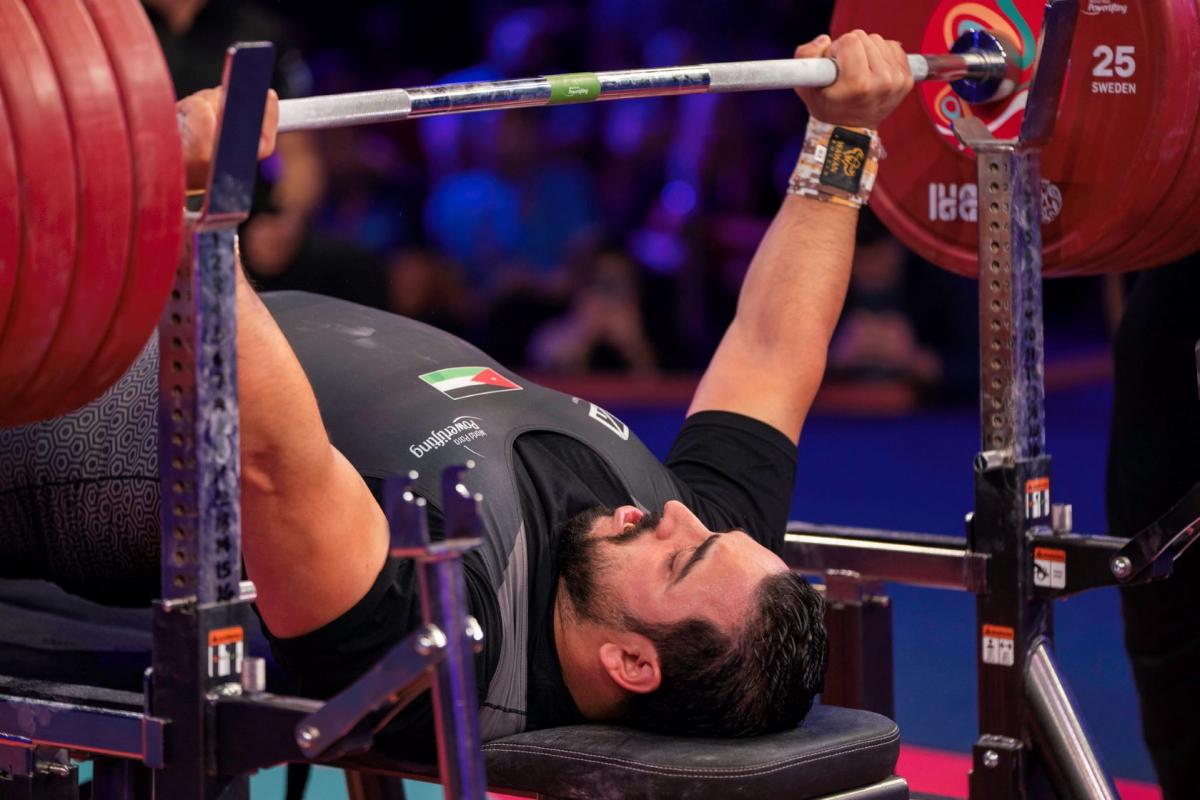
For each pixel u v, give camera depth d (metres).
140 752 2.85
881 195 4.54
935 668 7.44
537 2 13.22
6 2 2.39
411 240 12.77
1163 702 4.79
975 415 12.52
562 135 12.84
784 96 12.60
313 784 6.25
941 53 4.35
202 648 2.77
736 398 4.29
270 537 3.06
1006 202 3.86
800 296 4.32
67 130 2.39
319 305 4.41
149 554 3.91
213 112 2.79
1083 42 4.05
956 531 9.47
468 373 4.12
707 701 3.45
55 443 3.94
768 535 4.11
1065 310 13.65
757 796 3.25
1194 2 3.89
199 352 2.70
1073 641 7.91
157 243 2.53
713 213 12.81
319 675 3.31
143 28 2.51
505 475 3.73
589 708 3.66
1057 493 10.32
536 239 12.90
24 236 2.38
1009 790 3.95
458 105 3.40
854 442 11.92
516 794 3.46
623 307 12.93
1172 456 4.69
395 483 2.49
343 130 11.79
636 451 4.08
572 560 3.67
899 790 3.55
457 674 2.52
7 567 4.20
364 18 13.24
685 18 12.81
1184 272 4.62
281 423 2.94
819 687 3.56
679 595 3.50
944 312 12.58
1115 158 4.02
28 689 3.10
